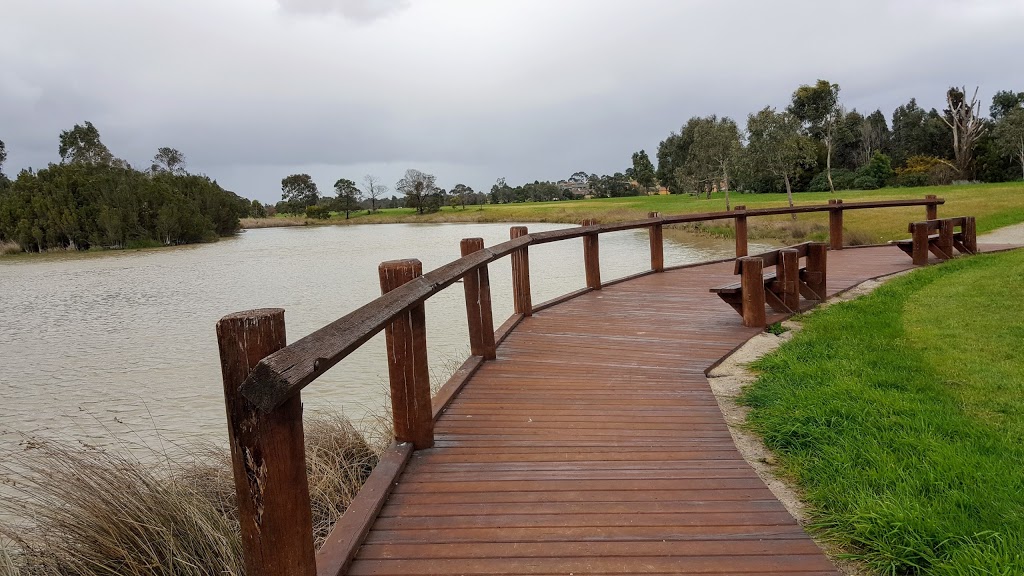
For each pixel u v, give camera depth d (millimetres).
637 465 2916
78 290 19203
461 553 2168
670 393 4047
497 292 13938
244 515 1420
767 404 3670
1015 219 20344
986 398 3545
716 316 6426
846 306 6527
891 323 5543
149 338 11055
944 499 2311
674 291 8070
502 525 2363
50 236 42281
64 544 2928
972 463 2580
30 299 17141
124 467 3297
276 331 1431
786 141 37719
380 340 9695
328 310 13367
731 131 45219
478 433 3373
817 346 4812
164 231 46125
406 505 2539
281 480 1472
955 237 10727
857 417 3186
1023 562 1853
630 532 2293
